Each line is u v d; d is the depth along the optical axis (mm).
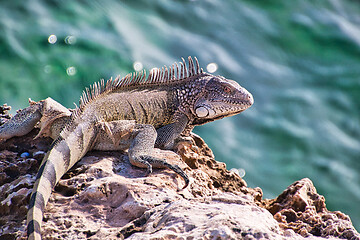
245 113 22797
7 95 20797
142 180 8242
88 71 22516
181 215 6969
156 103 9805
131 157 8711
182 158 9750
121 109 9312
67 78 22031
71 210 7742
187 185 8367
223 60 25781
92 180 8289
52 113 8969
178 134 9984
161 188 8086
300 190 9469
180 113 10031
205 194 8812
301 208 9273
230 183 10164
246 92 9984
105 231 7199
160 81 10102
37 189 7328
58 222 7473
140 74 9891
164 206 7484
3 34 22859
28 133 9500
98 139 8945
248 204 7621
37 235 6738
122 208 7703
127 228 7160
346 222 8609
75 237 7219
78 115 8703
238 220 6797
